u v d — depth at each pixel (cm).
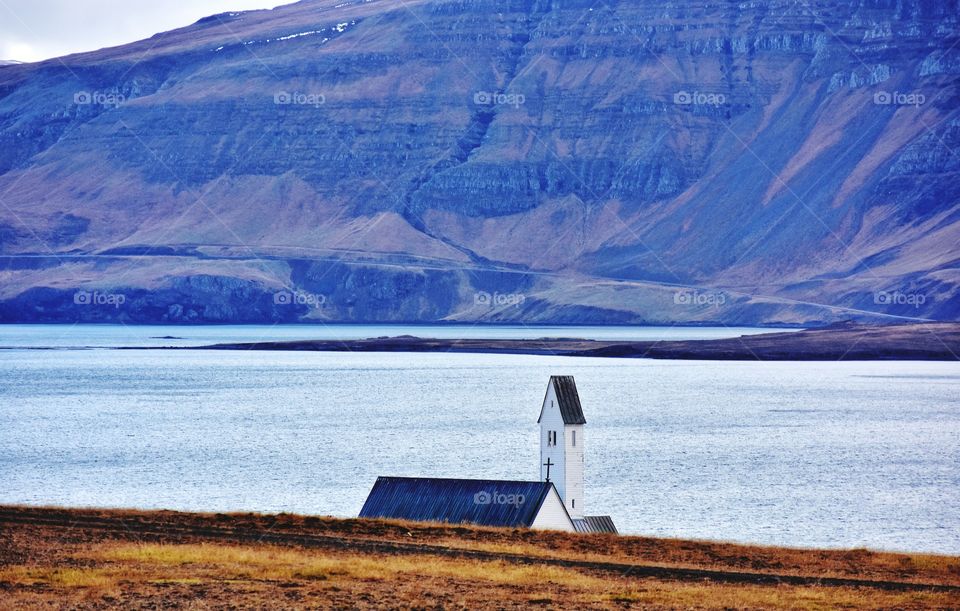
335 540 13100
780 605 10494
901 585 11694
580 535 14088
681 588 11106
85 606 9675
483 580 11069
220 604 9862
